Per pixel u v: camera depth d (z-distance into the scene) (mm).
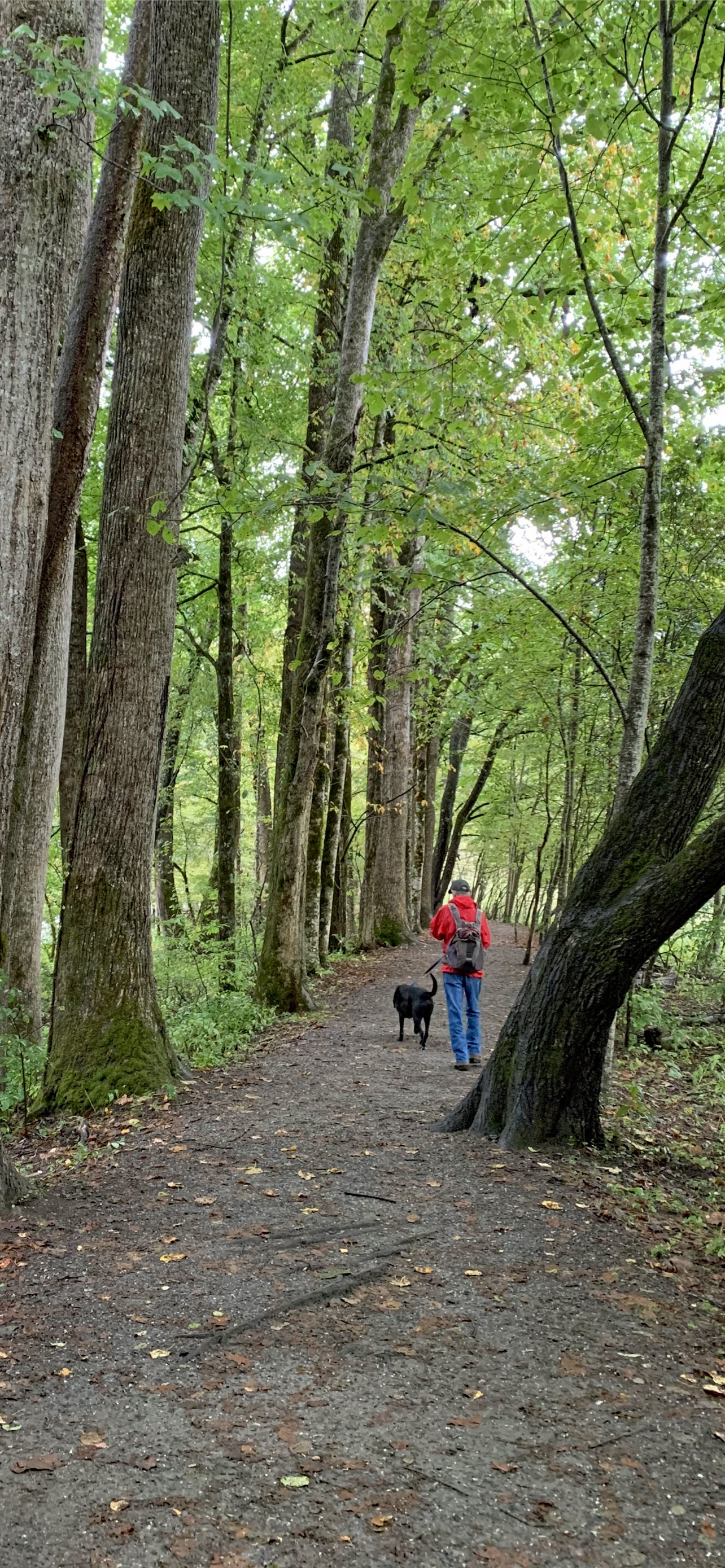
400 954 18125
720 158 8055
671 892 5445
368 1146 5883
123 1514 2406
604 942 5668
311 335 14977
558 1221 4570
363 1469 2604
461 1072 8352
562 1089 5816
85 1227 4641
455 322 10141
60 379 7621
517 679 11383
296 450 12859
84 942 7438
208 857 25953
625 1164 5582
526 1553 2287
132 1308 3705
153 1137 6176
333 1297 3746
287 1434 2770
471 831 36438
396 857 19375
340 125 11672
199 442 9836
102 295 7562
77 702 12203
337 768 16859
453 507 5922
